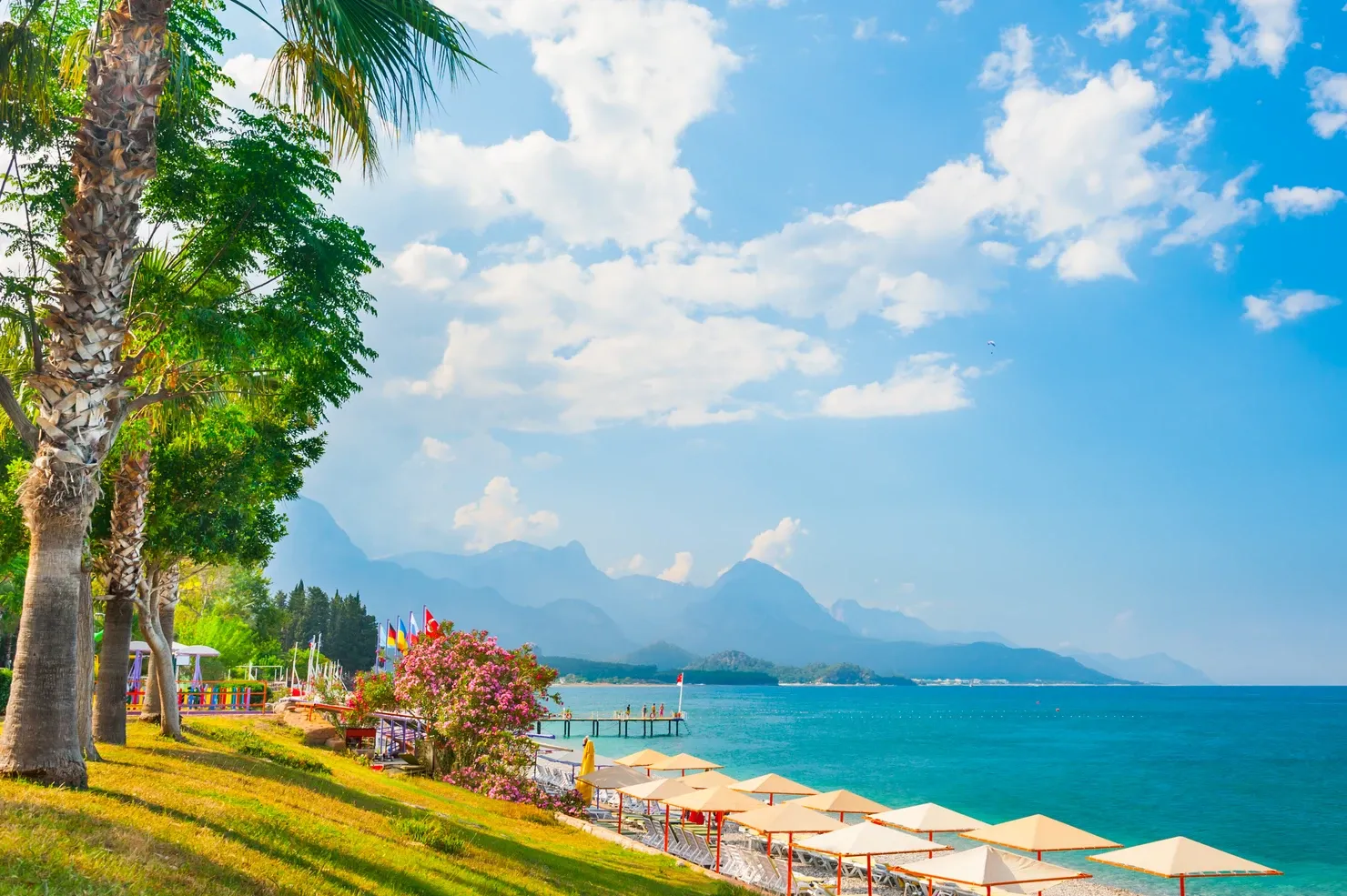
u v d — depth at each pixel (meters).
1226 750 95.62
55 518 9.91
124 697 16.66
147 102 10.33
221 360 14.28
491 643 31.84
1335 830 44.75
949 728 141.25
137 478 17.23
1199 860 20.64
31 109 12.71
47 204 13.66
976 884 19.72
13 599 36.72
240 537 22.86
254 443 21.33
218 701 41.19
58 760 9.68
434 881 10.72
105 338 10.17
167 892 6.89
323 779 18.39
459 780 28.83
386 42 10.64
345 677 95.69
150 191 14.99
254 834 9.94
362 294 17.69
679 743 101.44
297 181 15.76
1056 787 61.34
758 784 31.19
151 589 20.50
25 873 6.38
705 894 18.16
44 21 12.38
